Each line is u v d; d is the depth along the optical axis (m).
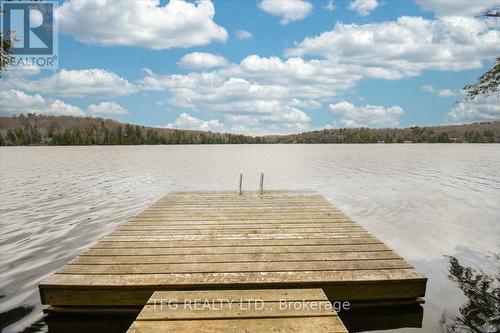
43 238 9.08
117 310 4.54
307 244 6.07
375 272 4.86
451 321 4.84
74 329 4.52
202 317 3.37
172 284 4.46
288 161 42.78
